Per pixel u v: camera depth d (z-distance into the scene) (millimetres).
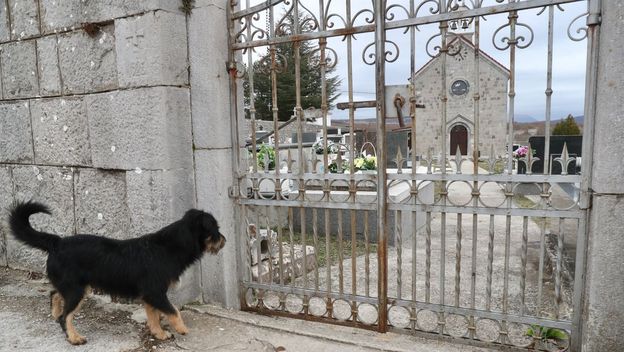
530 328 3264
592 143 2639
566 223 7621
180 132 3809
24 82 4734
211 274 3992
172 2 3674
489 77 15023
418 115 15977
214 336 3451
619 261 2574
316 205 3500
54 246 3387
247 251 4004
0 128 5090
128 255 3260
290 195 4121
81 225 4488
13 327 3658
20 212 3434
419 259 5816
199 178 3916
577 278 2785
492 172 2916
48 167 4688
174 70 3719
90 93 4156
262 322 3658
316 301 4285
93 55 4062
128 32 3732
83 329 3598
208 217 3426
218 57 3717
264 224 7152
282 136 14859
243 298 3996
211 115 3768
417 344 3201
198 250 3416
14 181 5070
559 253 2842
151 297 3230
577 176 2699
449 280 4875
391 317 3859
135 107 3793
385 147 3193
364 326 3479
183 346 3297
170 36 3670
